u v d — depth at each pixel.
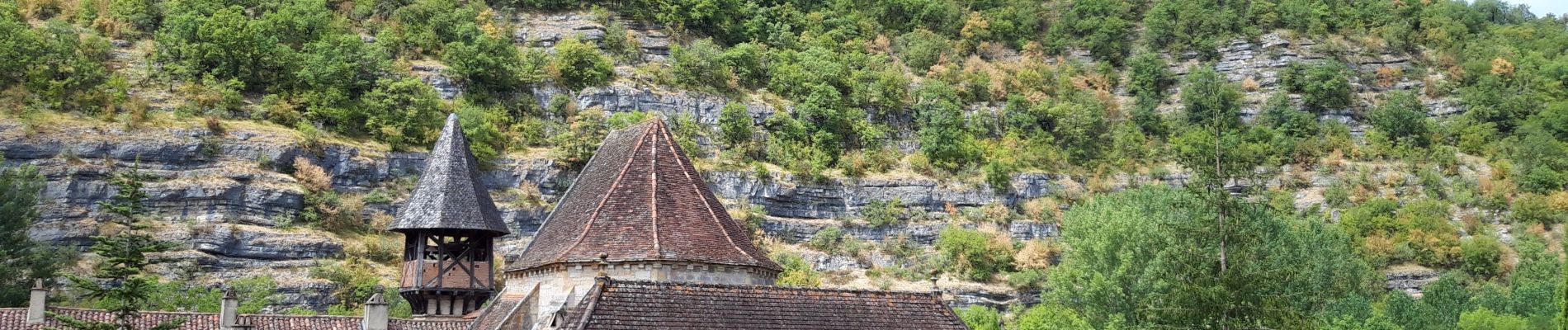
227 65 118.19
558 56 137.62
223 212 100.62
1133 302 78.50
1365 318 91.81
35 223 94.69
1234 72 178.88
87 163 100.00
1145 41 185.00
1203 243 55.19
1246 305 52.81
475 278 58.31
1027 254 122.50
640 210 48.91
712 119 137.12
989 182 135.62
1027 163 142.00
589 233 48.31
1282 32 182.62
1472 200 148.75
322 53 121.00
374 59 124.06
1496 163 158.50
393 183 112.69
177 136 104.50
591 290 40.38
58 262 85.12
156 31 124.19
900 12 181.62
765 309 41.62
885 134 143.62
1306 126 163.38
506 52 134.38
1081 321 78.00
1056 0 198.38
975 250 121.44
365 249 101.94
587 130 125.88
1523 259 132.38
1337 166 154.50
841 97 146.25
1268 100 168.25
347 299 93.94
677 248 47.34
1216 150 59.19
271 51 120.19
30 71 106.81
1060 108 153.25
